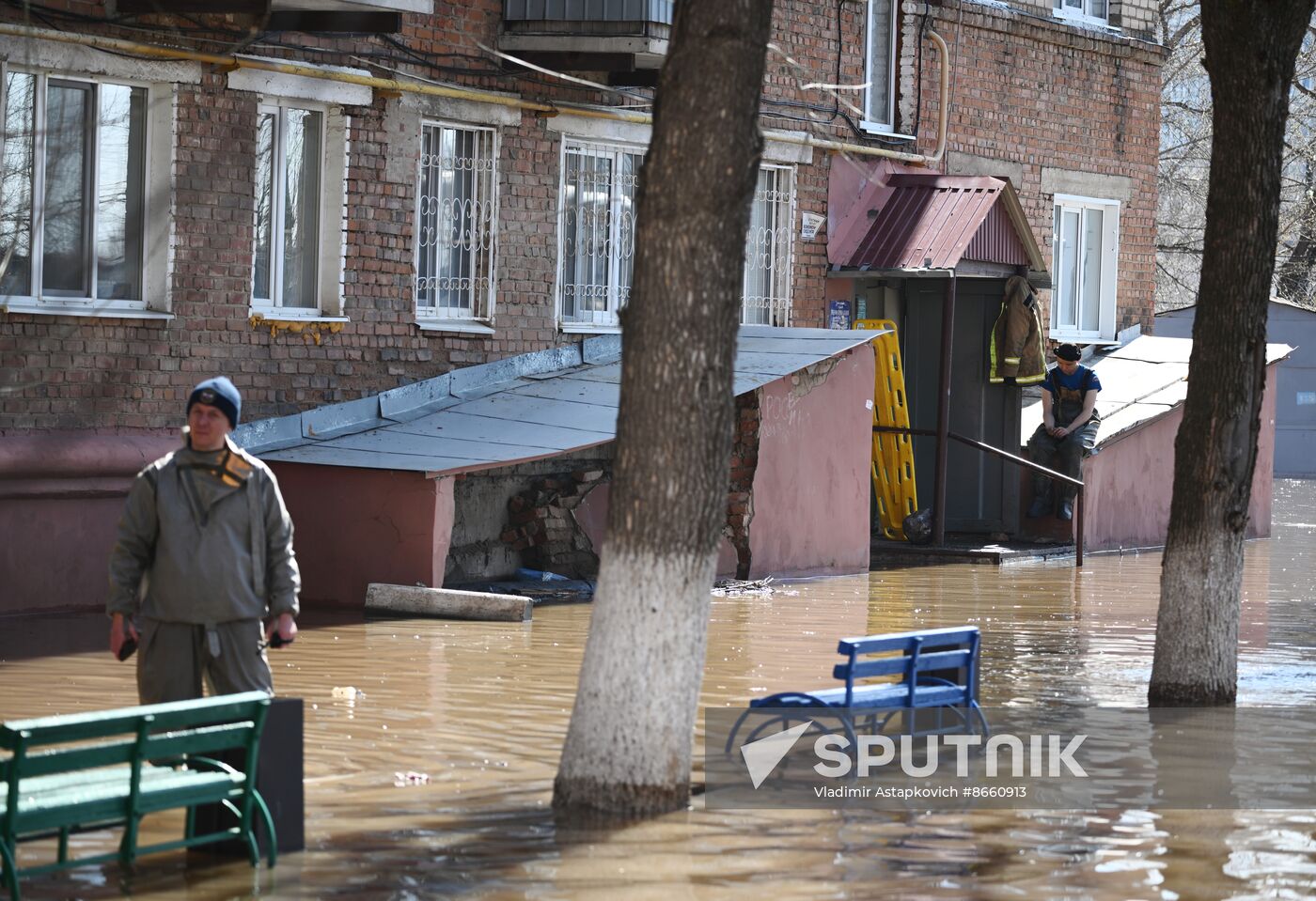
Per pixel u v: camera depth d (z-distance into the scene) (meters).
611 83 22.27
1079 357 25.66
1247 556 26.08
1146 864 8.58
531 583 19.77
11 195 16.50
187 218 17.84
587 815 9.30
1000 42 28.36
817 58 25.33
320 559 17.53
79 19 16.75
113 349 17.22
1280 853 8.84
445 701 12.48
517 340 21.61
